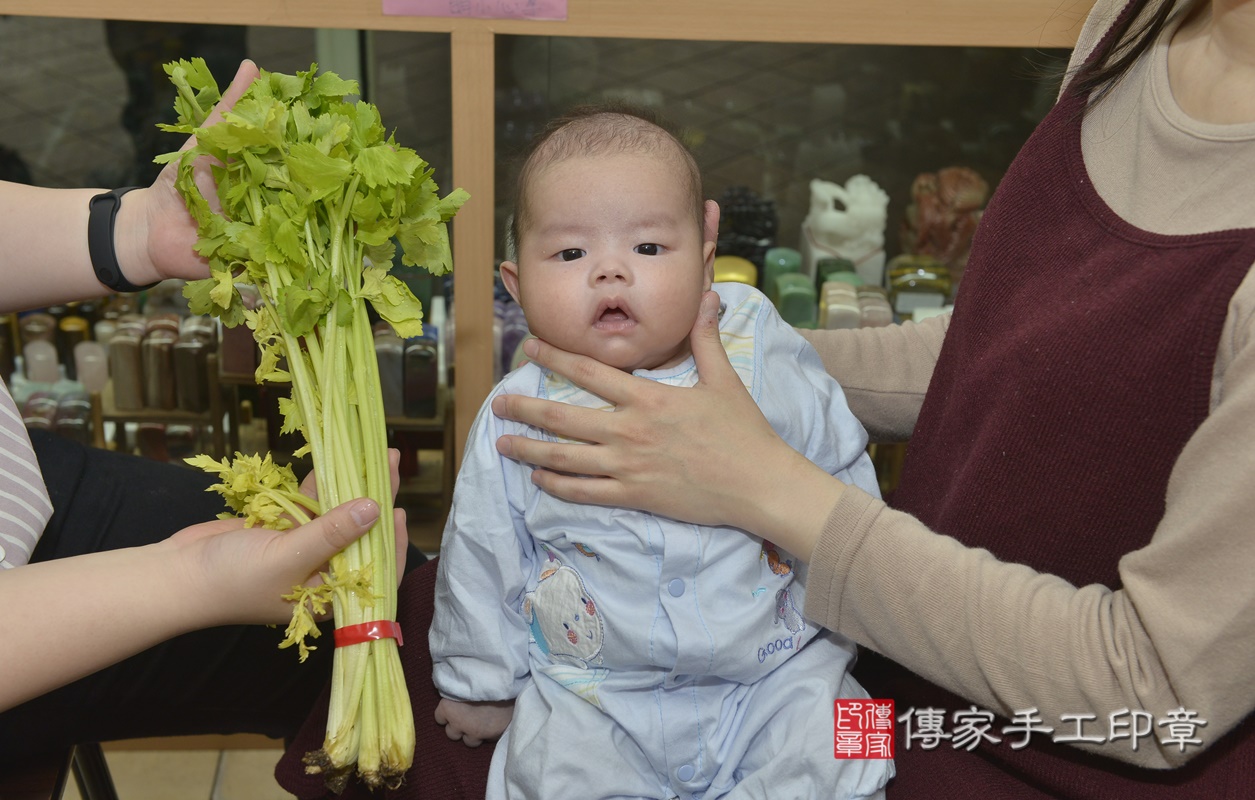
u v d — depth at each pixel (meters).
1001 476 0.88
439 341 1.78
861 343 1.16
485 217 1.42
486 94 1.35
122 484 1.25
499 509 1.00
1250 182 0.79
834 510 0.86
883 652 0.88
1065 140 0.94
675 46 1.82
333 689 0.86
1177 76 0.89
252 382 1.76
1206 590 0.70
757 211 1.96
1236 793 0.80
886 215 2.00
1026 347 0.87
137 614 0.81
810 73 1.89
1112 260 0.85
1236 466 0.69
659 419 0.90
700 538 0.94
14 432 0.95
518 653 1.01
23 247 1.06
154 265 1.07
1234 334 0.74
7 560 0.88
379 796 1.05
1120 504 0.83
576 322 0.94
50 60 1.75
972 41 1.34
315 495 0.96
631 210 0.93
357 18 1.29
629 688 0.97
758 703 0.98
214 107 0.95
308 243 0.88
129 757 1.82
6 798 1.06
